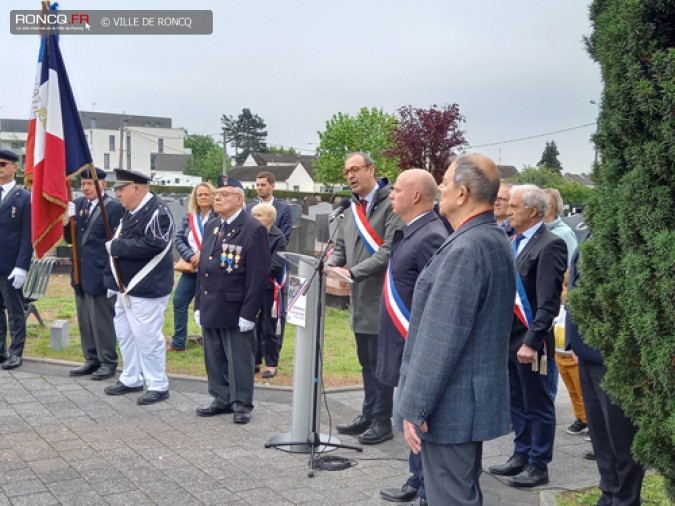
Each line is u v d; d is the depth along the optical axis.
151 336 6.61
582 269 3.58
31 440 5.51
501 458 5.52
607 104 3.35
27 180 7.23
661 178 3.07
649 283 3.04
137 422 6.04
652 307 3.06
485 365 3.20
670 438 3.16
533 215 4.93
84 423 5.96
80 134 7.01
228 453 5.35
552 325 4.85
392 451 5.52
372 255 5.43
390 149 34.47
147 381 6.67
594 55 3.65
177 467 5.04
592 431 4.30
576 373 5.96
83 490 4.59
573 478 5.11
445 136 32.56
